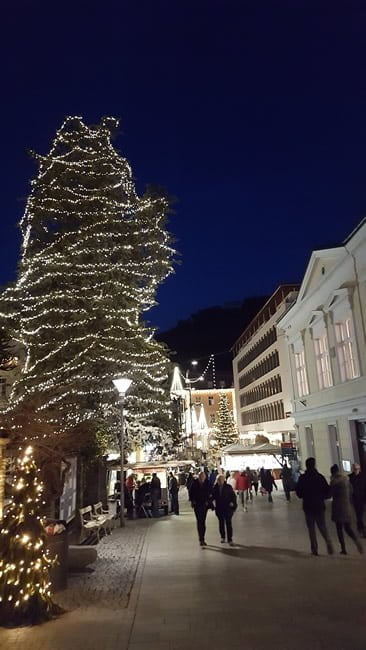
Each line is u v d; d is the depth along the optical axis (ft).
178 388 108.27
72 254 68.80
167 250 75.15
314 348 88.33
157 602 25.80
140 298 75.61
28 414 49.65
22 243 74.64
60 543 28.99
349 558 34.73
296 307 93.76
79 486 48.96
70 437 49.78
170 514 72.08
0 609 23.15
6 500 36.78
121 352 65.87
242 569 32.76
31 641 20.59
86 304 66.80
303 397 96.53
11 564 23.49
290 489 82.28
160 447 91.25
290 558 35.55
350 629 20.62
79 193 74.02
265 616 22.74
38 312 67.62
